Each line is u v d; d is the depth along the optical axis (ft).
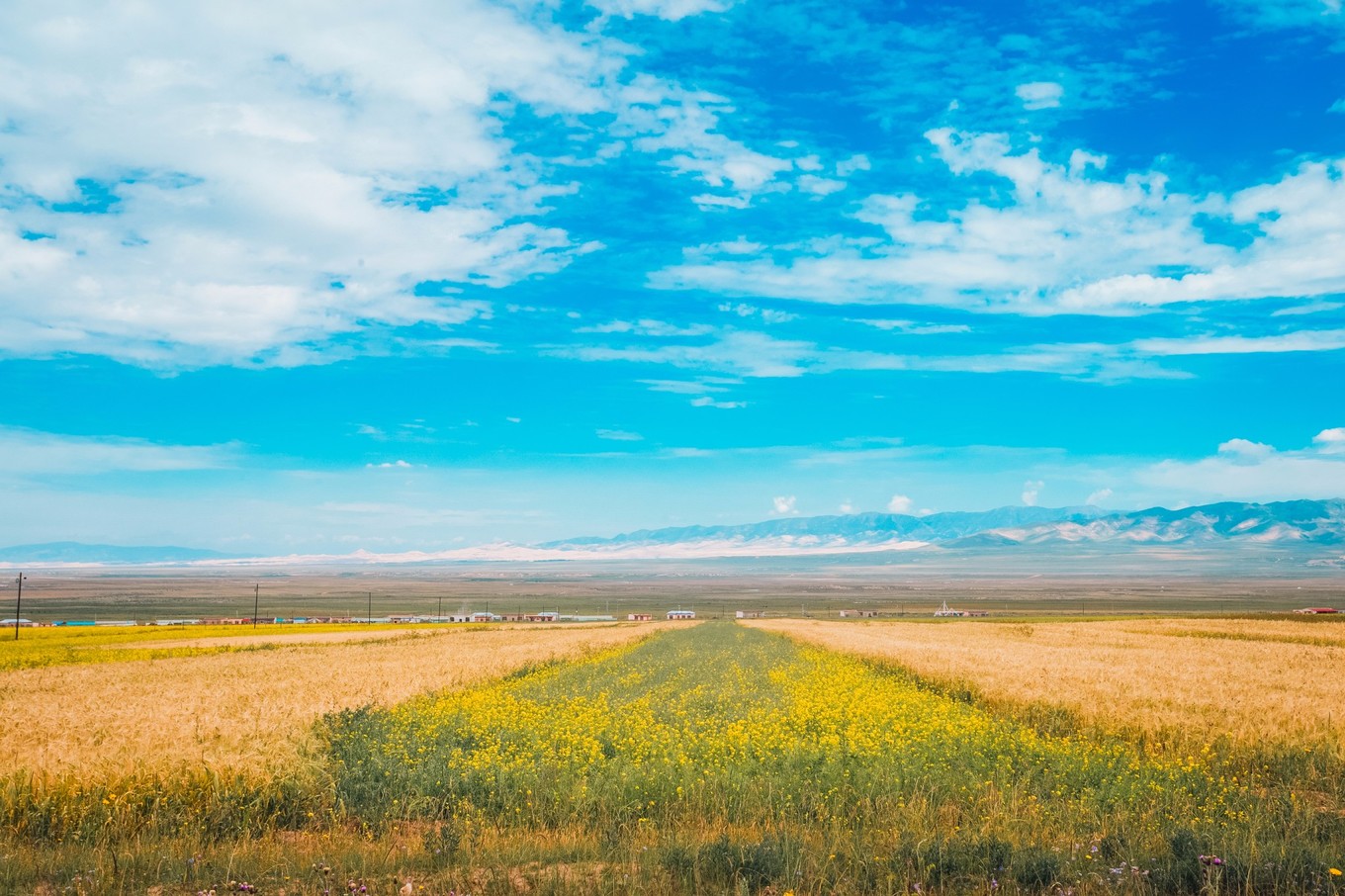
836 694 84.58
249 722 63.00
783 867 31.48
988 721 65.26
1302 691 83.41
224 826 41.81
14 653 175.22
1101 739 61.36
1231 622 290.97
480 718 69.82
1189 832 33.53
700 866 31.71
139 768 45.37
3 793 41.68
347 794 45.68
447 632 273.54
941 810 40.91
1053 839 36.91
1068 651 144.66
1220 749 55.52
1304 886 29.86
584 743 56.49
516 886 31.45
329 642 217.97
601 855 35.19
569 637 223.10
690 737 58.44
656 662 141.49
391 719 69.92
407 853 35.96
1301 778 50.67
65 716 66.64
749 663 137.18
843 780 45.52
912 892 30.17
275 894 30.53
